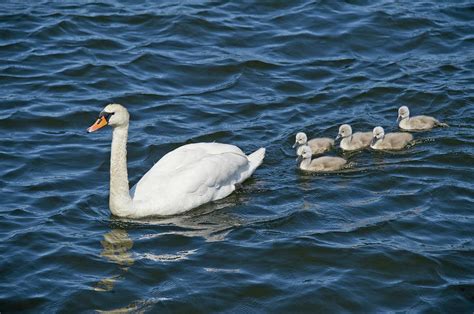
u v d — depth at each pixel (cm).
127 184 1716
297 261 1584
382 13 2659
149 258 1591
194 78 2345
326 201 1789
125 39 2520
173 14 2639
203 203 1772
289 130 2091
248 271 1556
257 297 1491
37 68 2356
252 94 2273
